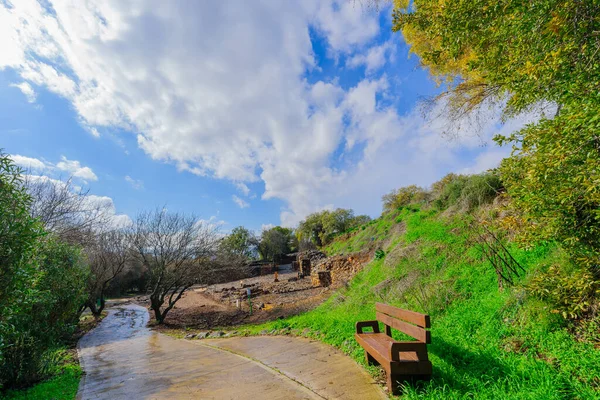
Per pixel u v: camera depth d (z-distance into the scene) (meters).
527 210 2.87
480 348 3.88
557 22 2.59
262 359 5.65
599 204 2.33
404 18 4.39
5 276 3.54
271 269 39.41
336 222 46.50
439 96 7.66
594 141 2.23
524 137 2.84
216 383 4.61
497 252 5.86
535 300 3.95
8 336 4.79
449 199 11.48
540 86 2.84
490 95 6.57
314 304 12.07
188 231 14.16
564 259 4.06
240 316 13.34
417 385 3.31
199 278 14.30
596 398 2.47
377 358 3.77
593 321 3.40
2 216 3.51
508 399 2.66
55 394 4.92
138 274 30.89
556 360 3.18
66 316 7.07
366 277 10.65
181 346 8.19
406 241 10.33
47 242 6.65
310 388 3.94
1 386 4.93
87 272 8.71
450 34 3.74
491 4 3.03
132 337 10.66
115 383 5.27
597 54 2.56
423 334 3.34
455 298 5.81
